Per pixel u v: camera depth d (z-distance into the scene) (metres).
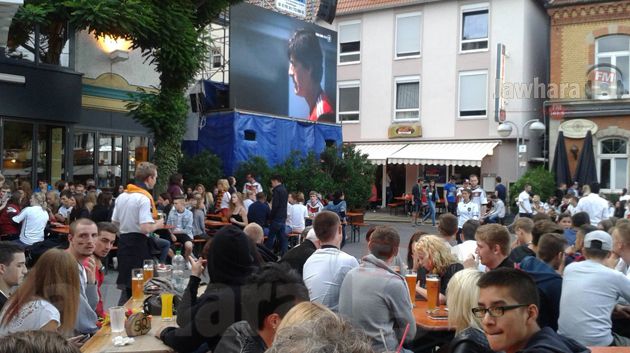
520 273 2.64
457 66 24.33
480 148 23.05
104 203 9.88
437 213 23.56
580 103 21.31
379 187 26.36
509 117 23.06
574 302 4.22
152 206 6.62
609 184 21.03
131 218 6.48
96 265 5.20
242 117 17.55
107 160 16.62
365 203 19.39
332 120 21.91
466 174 24.56
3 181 9.80
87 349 3.63
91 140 16.20
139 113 14.09
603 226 7.43
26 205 9.47
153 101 14.22
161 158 14.62
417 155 23.59
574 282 4.28
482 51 23.80
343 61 27.12
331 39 21.73
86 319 4.16
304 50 20.36
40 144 13.83
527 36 23.30
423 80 25.11
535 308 2.59
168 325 4.17
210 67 21.25
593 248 4.38
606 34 20.98
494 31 23.55
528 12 23.33
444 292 5.23
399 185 26.27
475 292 3.50
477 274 3.63
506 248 4.86
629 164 20.61
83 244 4.54
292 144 19.38
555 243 4.91
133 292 5.10
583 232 6.05
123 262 6.47
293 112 19.89
